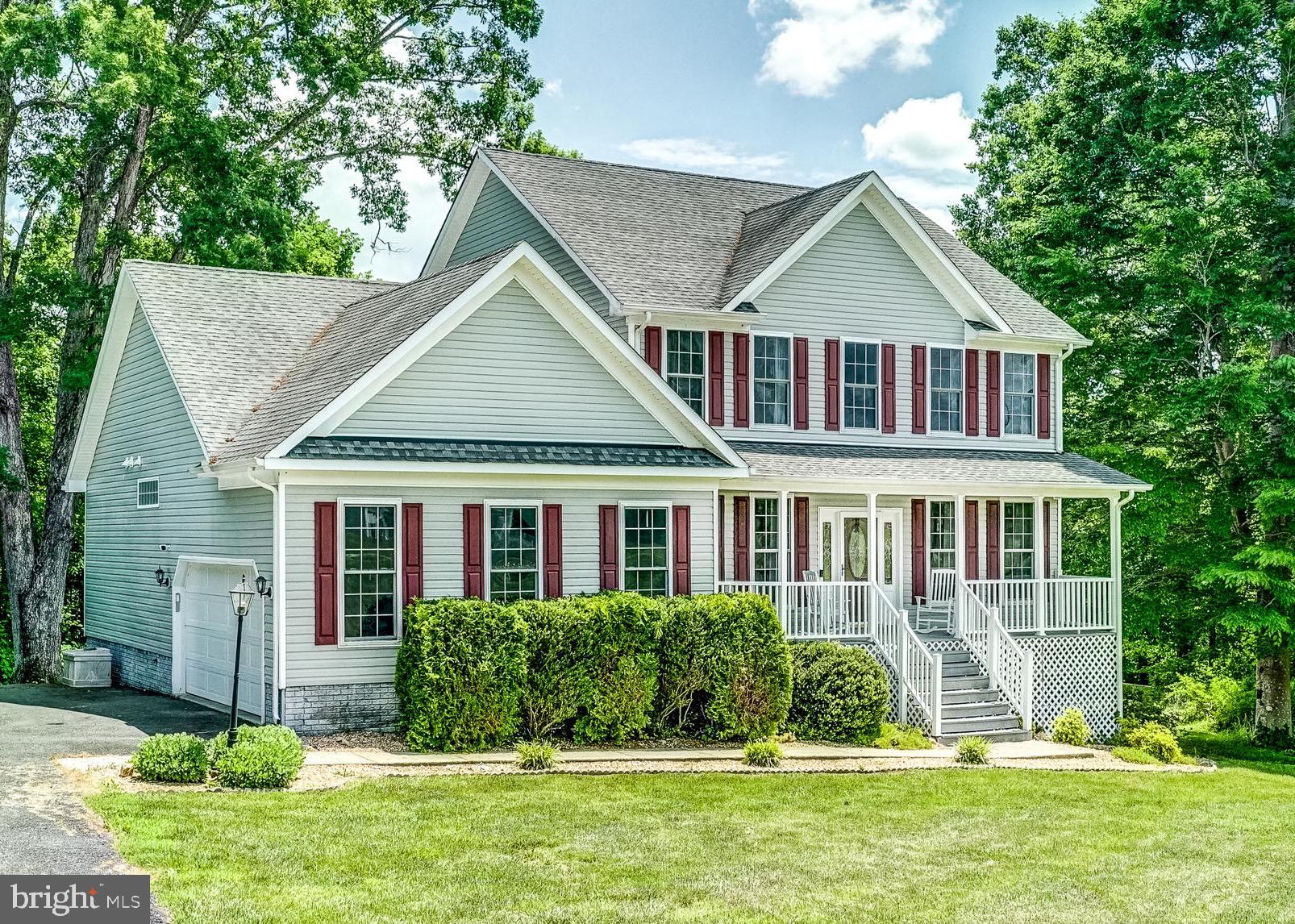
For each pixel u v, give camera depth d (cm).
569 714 2023
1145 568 3344
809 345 2697
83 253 3241
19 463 3206
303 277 2716
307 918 1147
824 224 2636
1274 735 3238
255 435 2080
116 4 2877
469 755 1906
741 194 3139
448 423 2089
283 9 3562
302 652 1956
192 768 1625
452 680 1922
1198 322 3180
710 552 2303
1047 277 3300
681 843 1495
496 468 2058
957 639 2572
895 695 2414
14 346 3569
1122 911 1351
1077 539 3725
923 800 1812
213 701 2281
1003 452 2911
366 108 4009
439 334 2073
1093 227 3375
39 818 1395
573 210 2769
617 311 2480
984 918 1292
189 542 2350
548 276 2142
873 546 2536
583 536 2181
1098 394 3538
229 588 2206
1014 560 2892
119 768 1684
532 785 1736
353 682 1995
